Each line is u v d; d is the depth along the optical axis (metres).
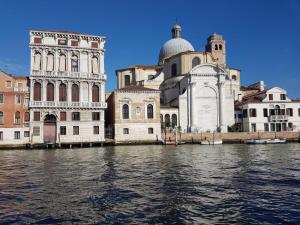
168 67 77.38
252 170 21.77
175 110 66.19
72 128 55.38
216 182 17.06
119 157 33.31
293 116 66.88
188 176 19.19
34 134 53.50
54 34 56.50
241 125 67.88
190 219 10.73
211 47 81.50
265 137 61.16
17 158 33.81
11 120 53.25
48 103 54.16
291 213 11.23
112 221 10.62
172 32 92.19
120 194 14.38
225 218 10.80
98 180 18.11
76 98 56.81
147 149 46.44
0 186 16.44
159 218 10.88
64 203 12.86
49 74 55.09
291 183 16.67
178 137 58.84
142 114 60.19
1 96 53.34
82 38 58.12
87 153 40.16
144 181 17.61
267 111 66.62
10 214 11.41
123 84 81.19
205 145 55.31
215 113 67.06
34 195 14.27
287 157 31.38
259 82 82.06
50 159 32.16
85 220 10.73
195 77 66.75
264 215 11.05
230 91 73.00
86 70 57.75
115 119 58.91
